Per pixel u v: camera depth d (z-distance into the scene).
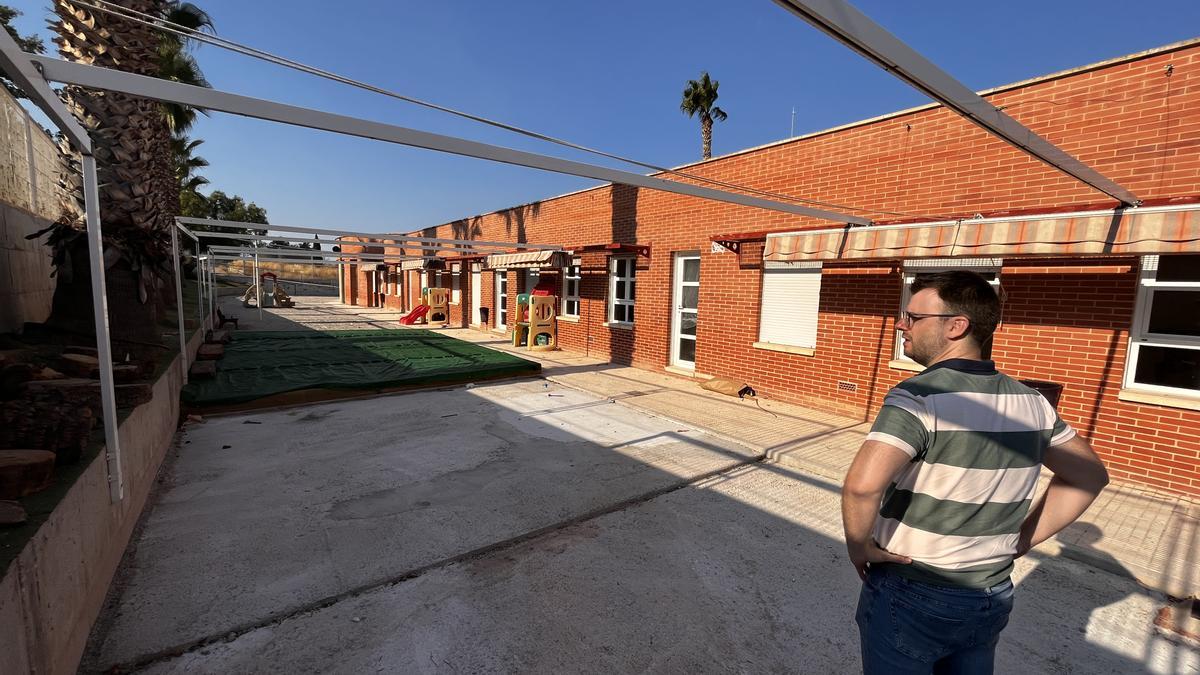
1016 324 5.76
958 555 1.54
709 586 3.41
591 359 12.55
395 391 8.70
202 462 5.36
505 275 17.56
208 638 2.75
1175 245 4.04
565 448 6.08
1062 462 1.66
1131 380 5.12
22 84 2.10
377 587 3.28
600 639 2.88
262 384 8.21
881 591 1.66
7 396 3.28
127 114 6.14
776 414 7.66
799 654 2.82
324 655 2.68
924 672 1.61
